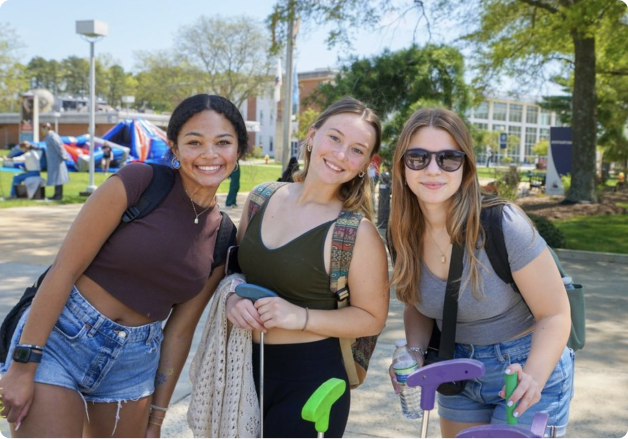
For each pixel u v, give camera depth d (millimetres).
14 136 64562
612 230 12562
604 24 13930
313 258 2193
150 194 2166
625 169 30500
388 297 2293
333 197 2381
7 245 9312
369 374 4402
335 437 2232
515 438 1630
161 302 2236
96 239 2100
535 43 15023
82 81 86375
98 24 16812
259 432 2234
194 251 2246
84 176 25047
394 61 13156
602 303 6652
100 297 2160
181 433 3438
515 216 2096
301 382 2213
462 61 13469
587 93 16469
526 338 2205
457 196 2127
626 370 4500
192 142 2176
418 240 2258
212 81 50688
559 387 2166
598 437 3420
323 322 2150
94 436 2285
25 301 2205
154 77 52094
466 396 2320
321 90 14797
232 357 2209
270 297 2111
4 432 3037
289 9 14094
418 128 2135
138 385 2291
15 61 41188
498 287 2119
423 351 2350
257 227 2332
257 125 50531
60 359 2109
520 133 87188
